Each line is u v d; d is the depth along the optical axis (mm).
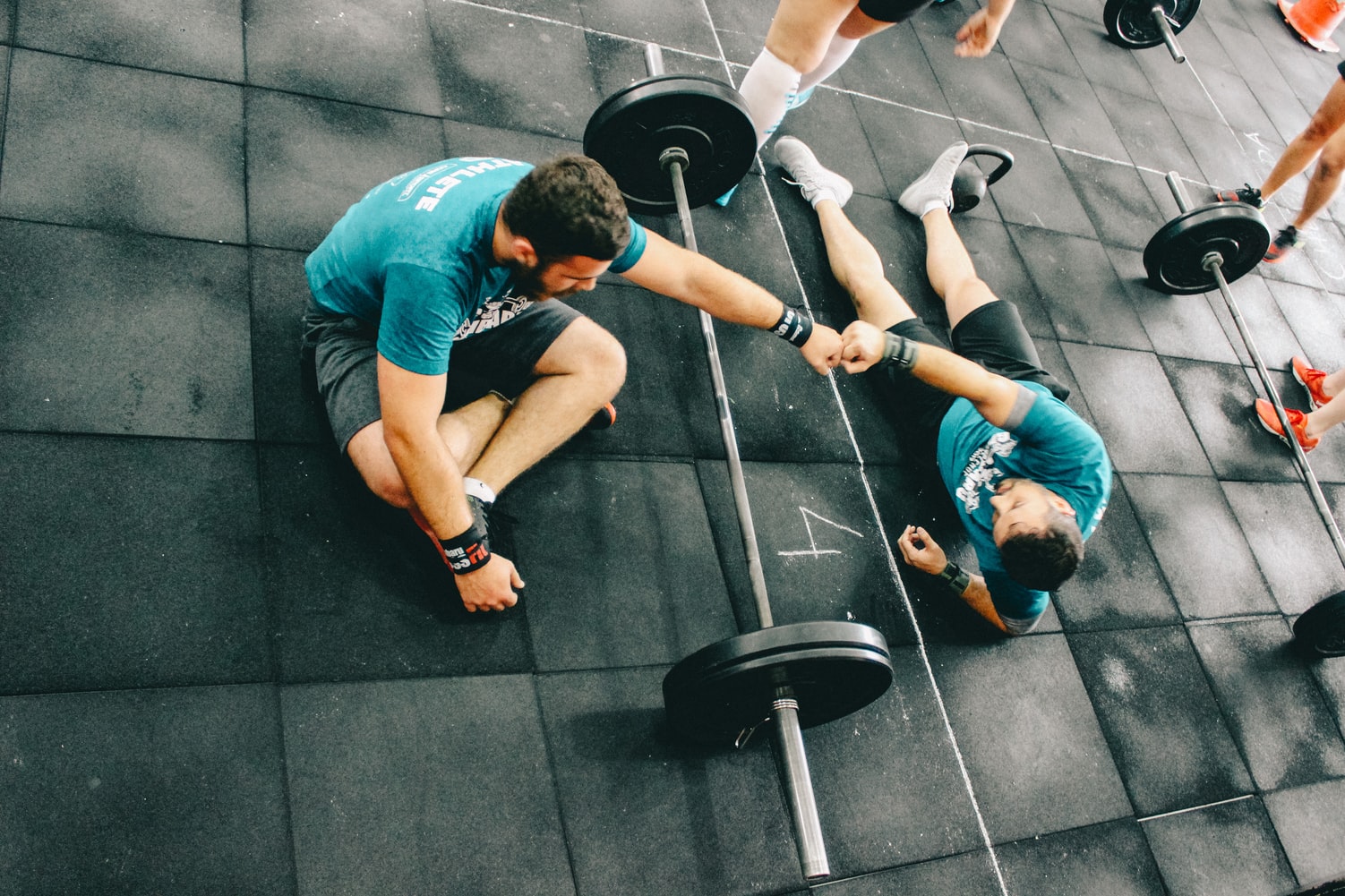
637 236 1799
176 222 2174
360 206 1759
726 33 3455
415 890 1694
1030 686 2531
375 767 1767
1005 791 2336
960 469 2424
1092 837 2371
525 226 1437
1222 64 5125
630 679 2066
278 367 2096
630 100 2301
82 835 1529
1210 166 4469
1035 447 2197
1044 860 2283
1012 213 3650
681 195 2447
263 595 1839
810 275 2984
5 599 1646
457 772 1822
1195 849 2482
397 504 1806
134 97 2293
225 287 2145
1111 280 3676
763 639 1713
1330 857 2645
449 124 2695
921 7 2613
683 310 2676
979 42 2760
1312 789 2742
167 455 1898
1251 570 3129
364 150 2514
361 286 1726
